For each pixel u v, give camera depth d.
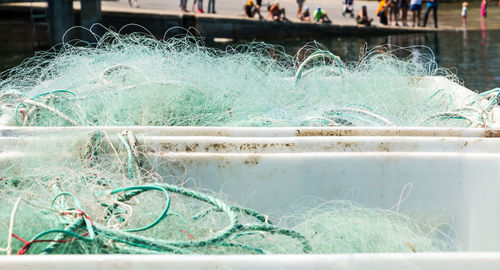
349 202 2.96
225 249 2.26
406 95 4.34
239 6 23.19
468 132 3.10
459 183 2.97
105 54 4.64
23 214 2.22
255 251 2.28
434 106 4.22
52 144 2.96
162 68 4.13
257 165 2.96
